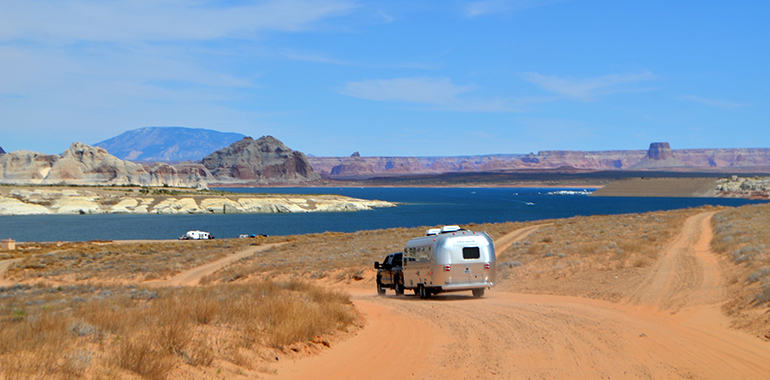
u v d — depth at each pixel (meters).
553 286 24.22
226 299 16.11
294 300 16.58
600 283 23.06
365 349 11.62
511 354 10.96
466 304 20.12
